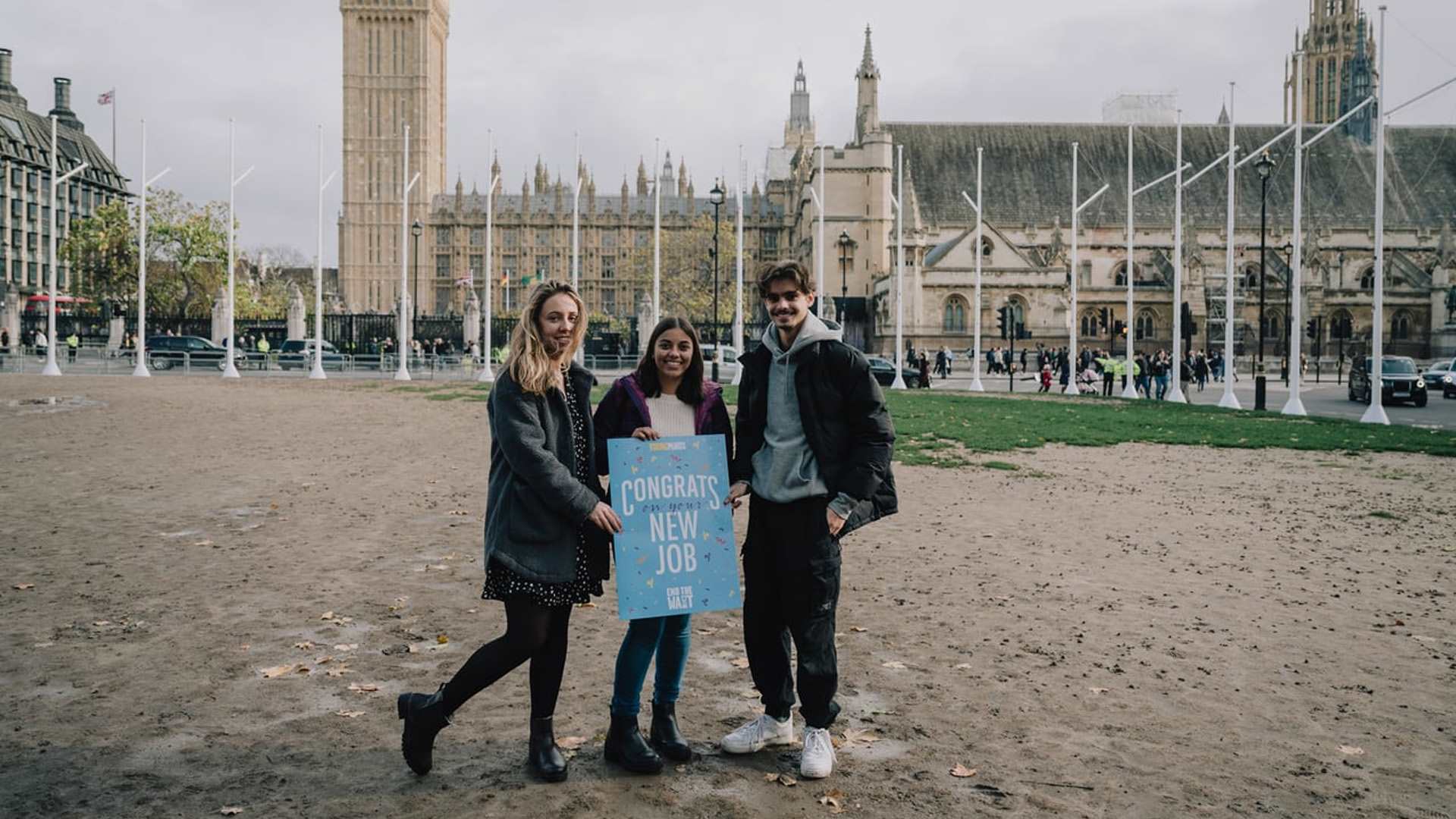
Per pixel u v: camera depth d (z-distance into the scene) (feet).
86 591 33.94
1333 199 340.59
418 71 510.99
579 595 20.20
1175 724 23.18
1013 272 297.74
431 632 29.76
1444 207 341.21
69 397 126.00
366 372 205.57
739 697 25.11
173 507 50.52
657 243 198.49
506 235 538.88
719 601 20.88
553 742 20.22
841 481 20.57
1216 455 80.33
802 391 20.83
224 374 183.11
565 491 19.24
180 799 18.80
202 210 286.66
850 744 21.97
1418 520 51.21
